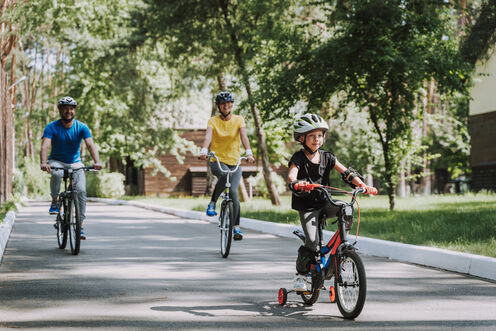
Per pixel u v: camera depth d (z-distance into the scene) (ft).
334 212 26.66
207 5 110.01
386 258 44.88
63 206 46.26
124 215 91.15
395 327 23.66
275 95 83.25
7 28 94.94
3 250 45.47
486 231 50.93
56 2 91.97
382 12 73.72
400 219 66.69
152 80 165.58
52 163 44.88
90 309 26.50
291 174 26.27
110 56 143.64
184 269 37.91
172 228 67.41
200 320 24.70
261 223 65.82
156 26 114.21
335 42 76.95
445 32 79.05
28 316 25.14
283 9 96.89
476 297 29.73
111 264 39.73
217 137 44.04
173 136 175.01
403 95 80.59
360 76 78.95
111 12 138.82
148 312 26.00
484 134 129.39
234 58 112.68
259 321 24.62
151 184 212.02
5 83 101.71
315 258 27.02
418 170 203.62
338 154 179.93
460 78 79.66
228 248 42.91
